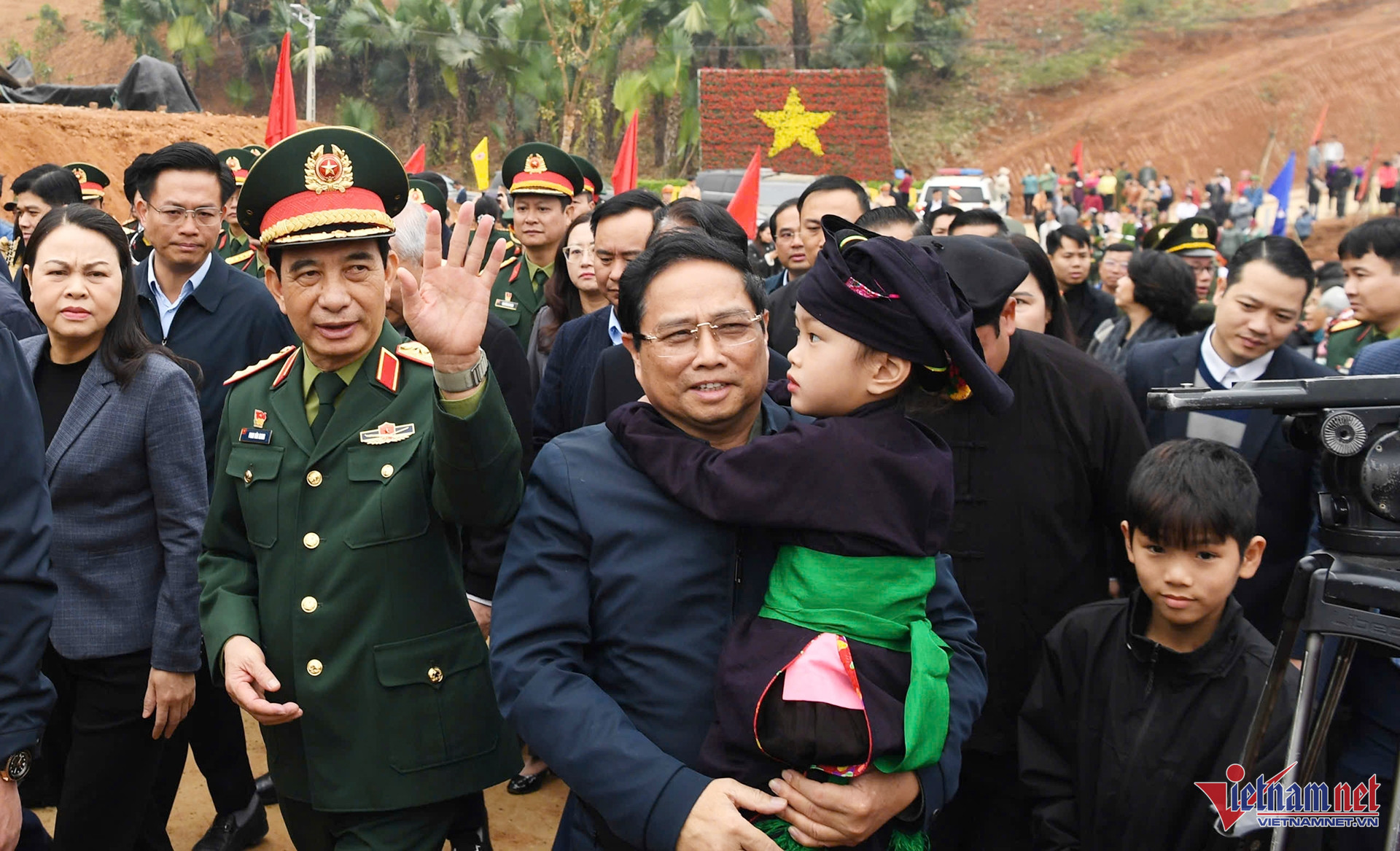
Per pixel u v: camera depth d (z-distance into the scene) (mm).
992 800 3176
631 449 2074
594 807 1921
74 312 3115
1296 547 3619
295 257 2539
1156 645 2625
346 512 2625
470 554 4016
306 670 2594
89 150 16656
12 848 2465
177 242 4035
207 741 3768
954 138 50250
